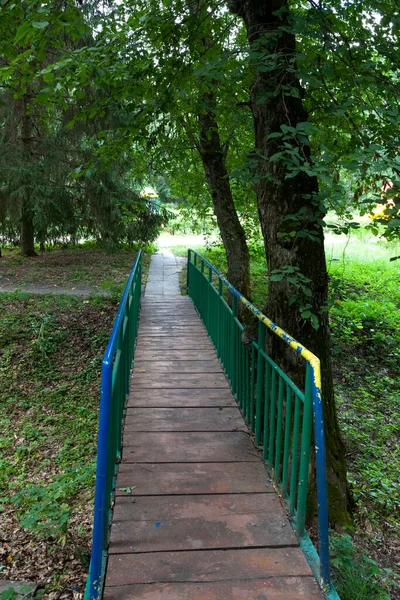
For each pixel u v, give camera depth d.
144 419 4.55
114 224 16.08
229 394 5.22
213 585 2.50
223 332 6.12
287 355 4.29
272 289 4.41
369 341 9.81
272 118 4.09
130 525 2.98
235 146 9.00
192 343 7.44
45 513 3.54
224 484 3.47
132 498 3.27
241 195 11.49
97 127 14.16
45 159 14.45
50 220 15.09
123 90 5.32
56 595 3.11
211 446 4.05
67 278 13.20
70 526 4.04
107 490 2.85
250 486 3.46
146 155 7.99
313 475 4.06
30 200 14.10
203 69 4.02
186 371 6.01
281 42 4.07
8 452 5.93
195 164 9.95
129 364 5.52
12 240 17.08
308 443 2.78
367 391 8.12
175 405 4.89
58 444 6.13
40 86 13.02
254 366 4.29
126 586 2.48
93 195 15.45
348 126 4.34
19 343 8.73
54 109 13.40
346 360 9.17
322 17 3.85
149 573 2.57
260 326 3.97
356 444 6.20
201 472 3.63
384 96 3.96
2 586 3.12
